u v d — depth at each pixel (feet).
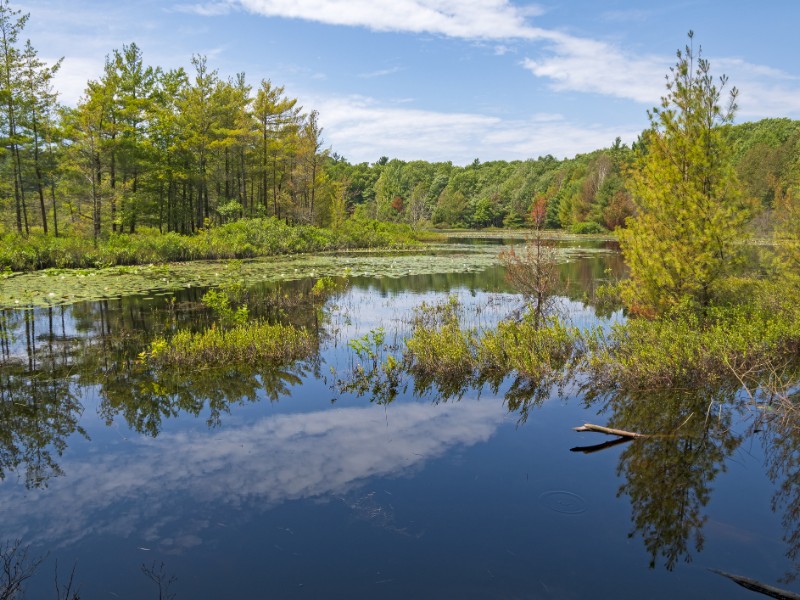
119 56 104.83
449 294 50.83
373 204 284.00
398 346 30.68
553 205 242.58
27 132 88.74
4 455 16.94
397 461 16.29
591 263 85.97
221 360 27.30
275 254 97.25
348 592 10.55
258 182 137.39
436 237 181.37
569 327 32.86
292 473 15.56
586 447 17.24
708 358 22.98
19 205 88.74
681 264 29.22
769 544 12.21
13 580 10.93
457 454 16.74
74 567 11.40
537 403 21.27
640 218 32.24
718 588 10.66
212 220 109.81
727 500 14.10
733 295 30.19
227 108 111.14
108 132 93.09
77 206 98.27
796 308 29.22
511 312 40.27
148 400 21.91
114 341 31.99
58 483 15.07
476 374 24.94
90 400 21.93
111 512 13.53
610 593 10.51
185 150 108.58
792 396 20.88
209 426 19.20
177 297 49.14
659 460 16.33
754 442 17.54
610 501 14.02
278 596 10.43
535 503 13.87
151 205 103.14
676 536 12.46
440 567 11.30
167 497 14.25
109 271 64.80
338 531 12.62
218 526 12.87
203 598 10.40
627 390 22.40
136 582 10.89
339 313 41.34
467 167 392.27
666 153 30.48
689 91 29.35
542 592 10.52
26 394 22.63
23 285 52.42
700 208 28.71
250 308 43.55
